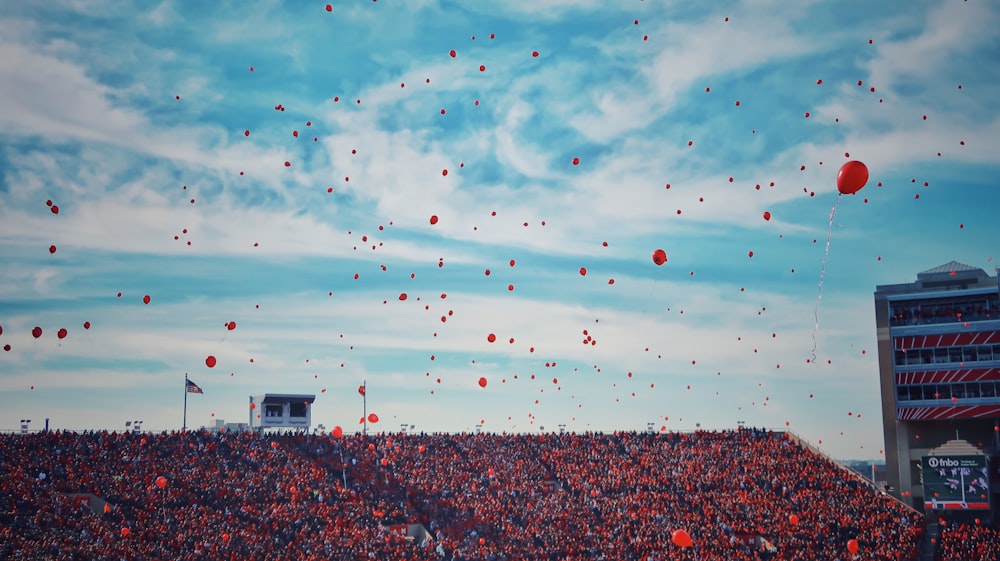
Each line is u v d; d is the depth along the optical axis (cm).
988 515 9600
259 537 7806
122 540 7150
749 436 10869
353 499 9056
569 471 10369
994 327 10306
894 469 10394
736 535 8975
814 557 8456
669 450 10712
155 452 8938
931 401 10344
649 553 8656
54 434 8719
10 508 7219
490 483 9956
